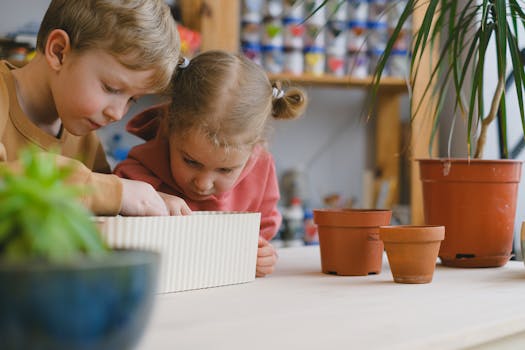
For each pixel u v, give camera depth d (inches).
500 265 45.2
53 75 43.9
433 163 45.2
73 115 43.3
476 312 27.7
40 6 87.6
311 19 86.8
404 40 86.7
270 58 86.3
